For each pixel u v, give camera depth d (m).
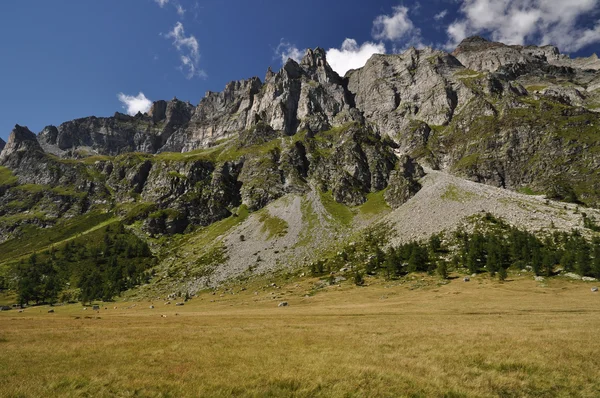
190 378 20.03
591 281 88.50
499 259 107.31
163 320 58.66
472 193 190.62
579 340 27.25
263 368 21.73
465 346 26.23
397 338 30.83
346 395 17.50
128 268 196.75
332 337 32.31
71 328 45.16
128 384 19.05
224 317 63.88
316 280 132.62
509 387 18.56
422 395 17.55
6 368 22.77
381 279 119.00
